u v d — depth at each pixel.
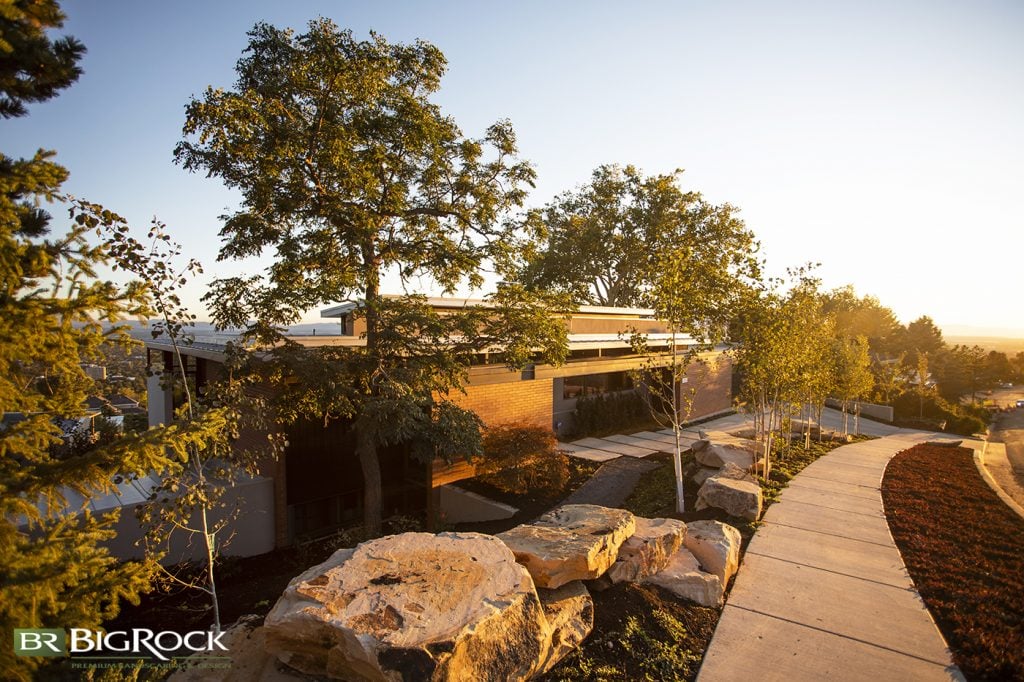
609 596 6.17
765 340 11.86
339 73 8.75
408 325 9.27
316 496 11.12
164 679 4.96
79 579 3.69
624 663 5.24
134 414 19.94
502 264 10.41
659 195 29.88
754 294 11.95
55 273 3.78
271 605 7.21
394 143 9.58
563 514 7.39
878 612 6.42
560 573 5.60
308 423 11.02
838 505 10.65
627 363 16.83
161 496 9.09
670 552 7.09
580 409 18.52
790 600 6.68
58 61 4.45
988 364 71.12
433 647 4.03
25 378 3.96
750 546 8.37
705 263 11.49
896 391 30.86
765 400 14.16
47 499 3.81
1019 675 5.17
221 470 7.35
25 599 3.24
